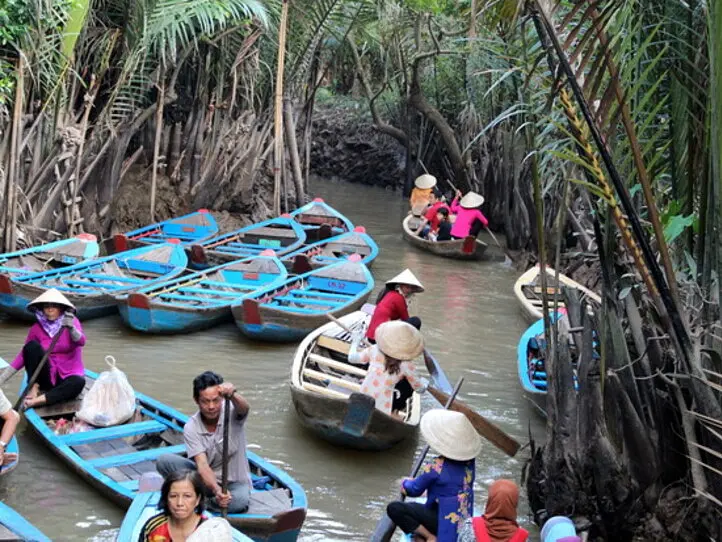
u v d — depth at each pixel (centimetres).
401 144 2634
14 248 1305
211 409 596
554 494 659
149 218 1702
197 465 595
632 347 672
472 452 565
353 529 677
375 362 788
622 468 646
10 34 1237
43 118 1403
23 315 1108
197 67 1769
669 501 639
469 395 964
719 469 590
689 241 658
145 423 763
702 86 622
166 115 1748
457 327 1233
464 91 2319
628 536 650
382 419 761
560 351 662
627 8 523
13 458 668
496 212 2109
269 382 972
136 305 1077
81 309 1125
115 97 1486
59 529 638
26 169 1398
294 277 1263
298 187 1959
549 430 663
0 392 645
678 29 626
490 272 1602
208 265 1481
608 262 634
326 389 841
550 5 530
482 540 494
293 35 1862
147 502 571
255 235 1628
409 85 2261
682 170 650
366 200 2522
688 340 555
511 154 1744
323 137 3002
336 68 2589
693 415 574
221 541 414
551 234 1559
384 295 953
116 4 1517
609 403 647
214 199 1797
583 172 668
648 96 564
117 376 785
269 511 607
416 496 577
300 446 813
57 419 799
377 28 2230
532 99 673
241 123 1817
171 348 1064
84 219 1561
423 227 1823
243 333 1104
